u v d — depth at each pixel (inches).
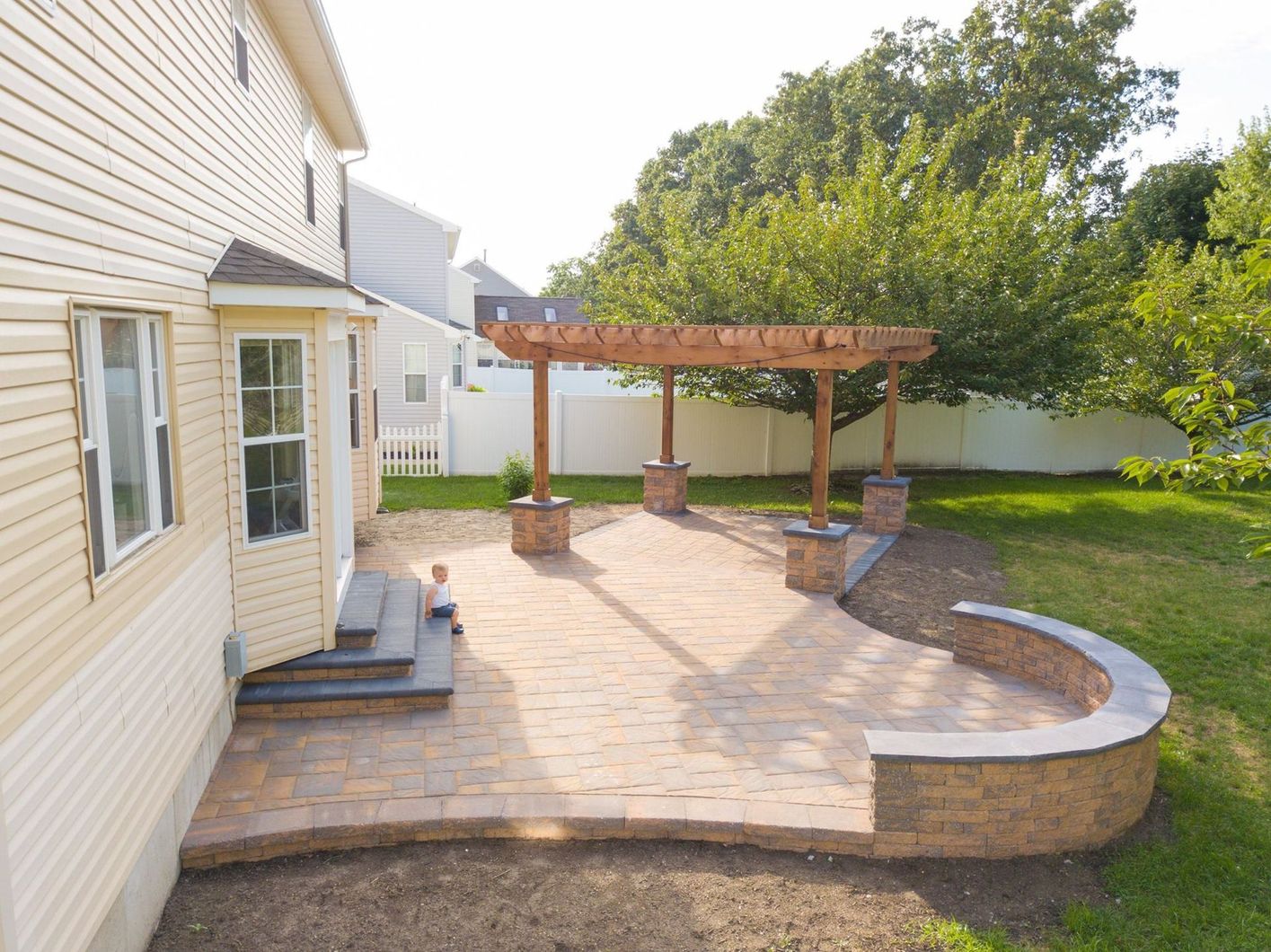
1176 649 334.6
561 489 677.3
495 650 311.1
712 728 249.0
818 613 363.9
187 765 192.9
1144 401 738.2
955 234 604.7
